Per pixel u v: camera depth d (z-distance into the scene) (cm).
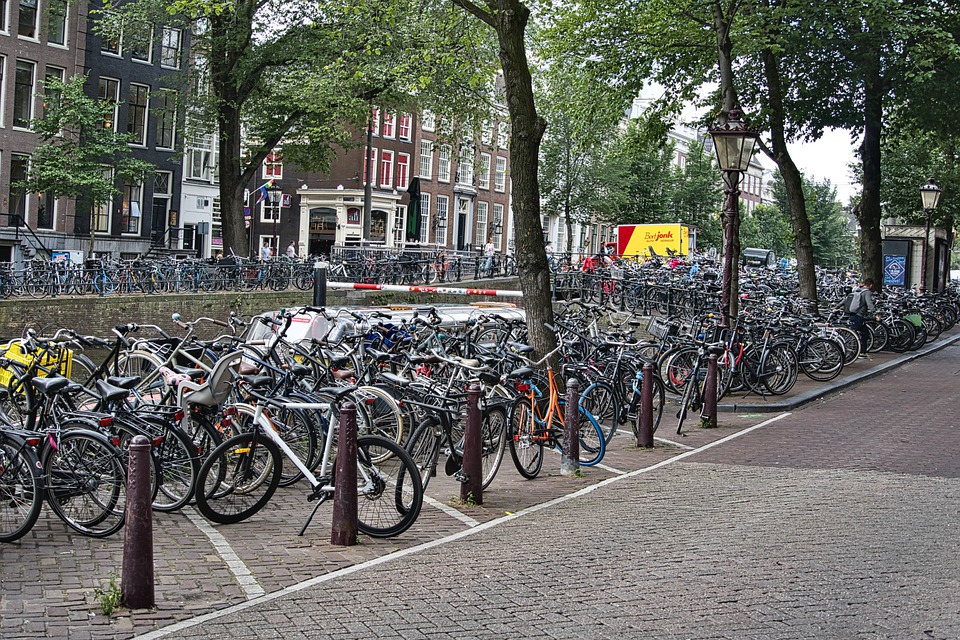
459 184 5825
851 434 1230
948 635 526
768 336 1553
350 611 552
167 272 2758
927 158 3419
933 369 2002
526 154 1185
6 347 970
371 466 721
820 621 545
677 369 1415
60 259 2803
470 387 833
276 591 585
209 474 723
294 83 2817
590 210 5197
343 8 1886
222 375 784
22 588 569
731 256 1499
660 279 2816
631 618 548
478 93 2938
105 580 589
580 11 2328
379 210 5266
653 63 2339
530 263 1188
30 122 3027
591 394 1048
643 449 1124
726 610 562
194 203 4444
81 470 675
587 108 2416
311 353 1003
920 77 1989
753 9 2005
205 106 2958
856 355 1941
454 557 669
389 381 891
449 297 3388
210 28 2936
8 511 661
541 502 852
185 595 568
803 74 2314
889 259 3484
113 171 3142
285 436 791
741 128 1465
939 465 1033
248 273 2938
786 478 966
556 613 555
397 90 2844
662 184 5862
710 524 774
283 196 5197
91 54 3606
